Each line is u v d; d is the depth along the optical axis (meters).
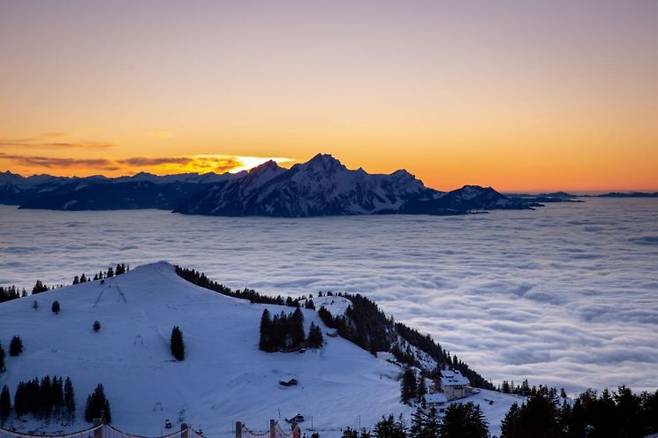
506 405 158.12
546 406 100.31
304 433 149.50
